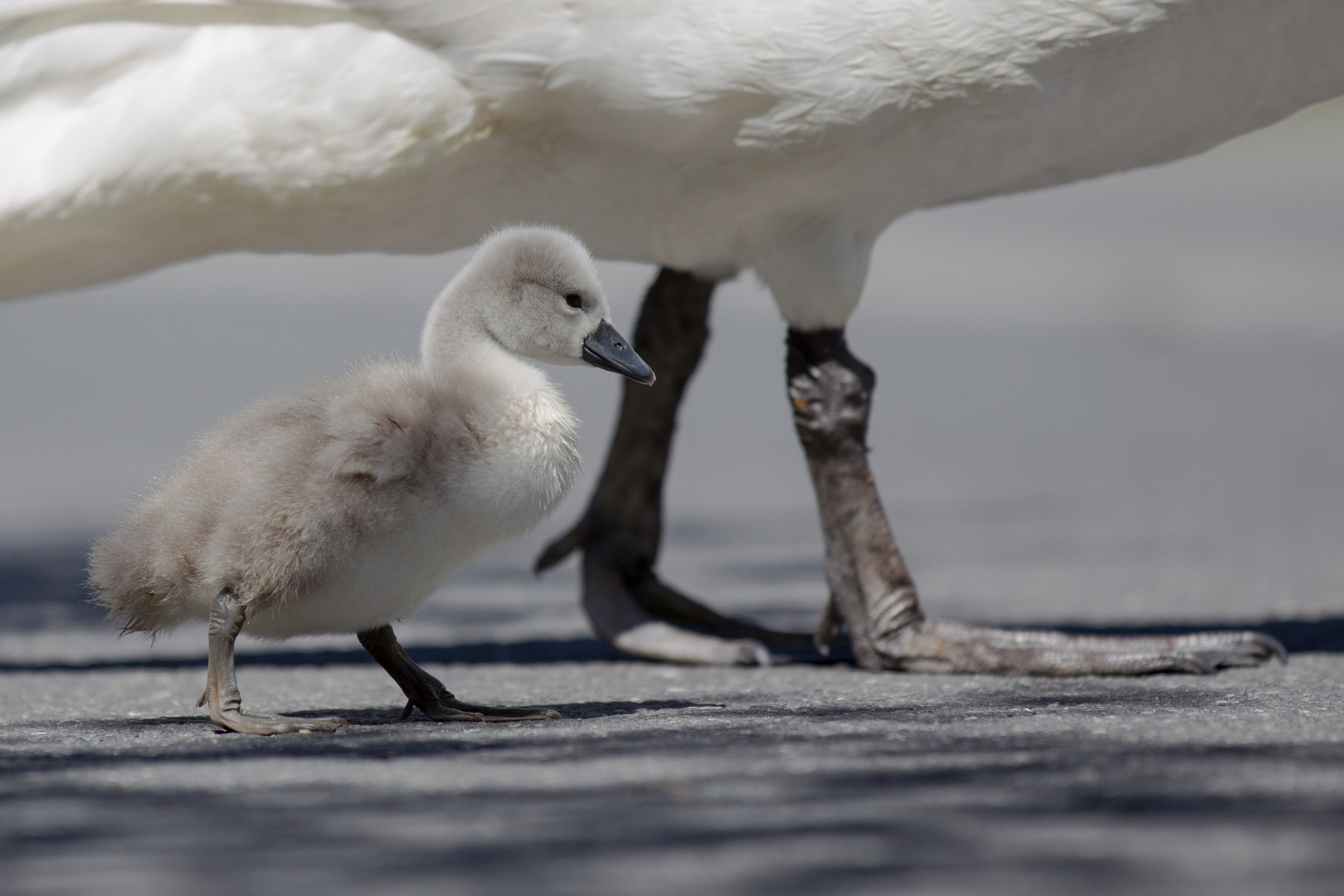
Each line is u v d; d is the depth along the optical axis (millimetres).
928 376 30703
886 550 9531
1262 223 52156
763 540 16344
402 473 7211
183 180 9109
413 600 7664
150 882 4949
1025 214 57312
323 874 4984
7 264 9742
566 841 5254
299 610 7500
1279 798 5633
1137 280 40562
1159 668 8898
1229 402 27953
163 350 30703
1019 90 8633
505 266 8273
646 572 10688
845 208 9328
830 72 8500
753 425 26062
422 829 5410
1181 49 8641
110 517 17000
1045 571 14219
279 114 8930
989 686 8633
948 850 5121
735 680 9203
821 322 9562
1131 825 5336
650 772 6164
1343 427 25047
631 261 10273
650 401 10547
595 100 8789
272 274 45094
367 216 9492
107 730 7410
